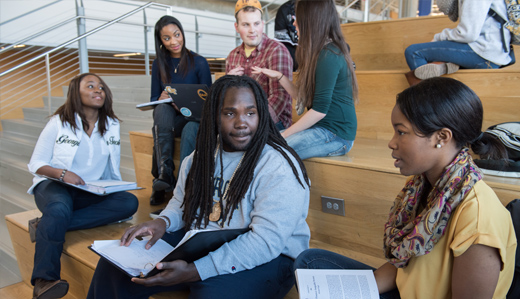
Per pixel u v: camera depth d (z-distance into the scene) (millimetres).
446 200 815
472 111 798
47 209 1744
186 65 2504
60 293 1653
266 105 1319
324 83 1718
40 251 1672
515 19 2014
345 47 1762
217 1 6637
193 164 1399
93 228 2029
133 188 1973
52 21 5062
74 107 1974
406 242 863
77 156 2033
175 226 1467
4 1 4609
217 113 1296
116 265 1196
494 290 772
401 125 851
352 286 950
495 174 1419
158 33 2461
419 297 867
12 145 4137
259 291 1174
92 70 6227
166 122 2232
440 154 837
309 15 1717
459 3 2119
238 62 2354
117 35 5469
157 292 1344
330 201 1744
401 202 988
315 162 1764
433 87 813
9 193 3301
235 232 1219
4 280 2285
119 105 4133
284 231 1208
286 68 2152
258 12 2184
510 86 1989
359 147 2088
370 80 2383
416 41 2869
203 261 1165
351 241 1719
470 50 2090
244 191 1268
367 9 3947
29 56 5414
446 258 819
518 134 1444
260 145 1290
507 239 790
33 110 4684
